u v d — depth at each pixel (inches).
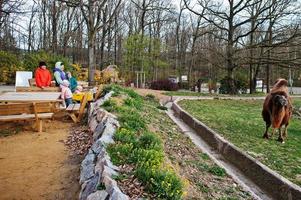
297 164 338.3
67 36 1726.1
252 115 682.2
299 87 2475.4
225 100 1013.8
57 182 239.8
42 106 383.6
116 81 1135.0
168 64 1930.4
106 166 212.7
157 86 1381.6
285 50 1469.0
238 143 413.4
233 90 1371.8
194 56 1915.6
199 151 382.9
